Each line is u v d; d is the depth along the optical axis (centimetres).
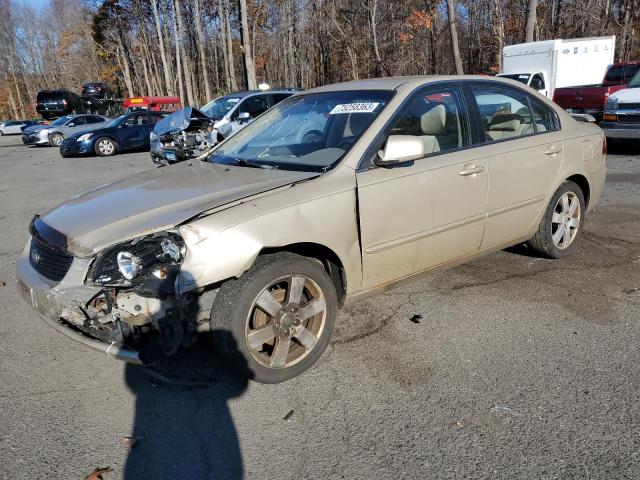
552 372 302
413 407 276
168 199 298
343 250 310
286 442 254
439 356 324
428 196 344
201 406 284
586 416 263
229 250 263
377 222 322
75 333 277
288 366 300
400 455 242
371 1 3556
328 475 232
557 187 439
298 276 295
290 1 4378
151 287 255
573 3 3222
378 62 3562
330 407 279
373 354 329
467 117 381
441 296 408
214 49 5066
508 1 3700
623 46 3155
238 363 282
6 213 832
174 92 5309
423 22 3678
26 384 310
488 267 462
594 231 554
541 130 434
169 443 256
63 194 1002
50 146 2505
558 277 436
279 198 288
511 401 277
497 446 245
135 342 270
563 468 229
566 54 1772
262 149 386
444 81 379
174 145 1062
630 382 290
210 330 284
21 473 239
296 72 5094
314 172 320
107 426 271
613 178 840
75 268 267
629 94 1044
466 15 4331
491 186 382
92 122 2512
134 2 5056
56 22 7625
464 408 273
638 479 222
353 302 334
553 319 365
